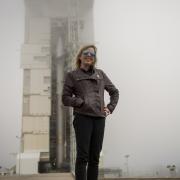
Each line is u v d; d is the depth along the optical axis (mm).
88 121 2086
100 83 2199
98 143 2123
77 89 2156
